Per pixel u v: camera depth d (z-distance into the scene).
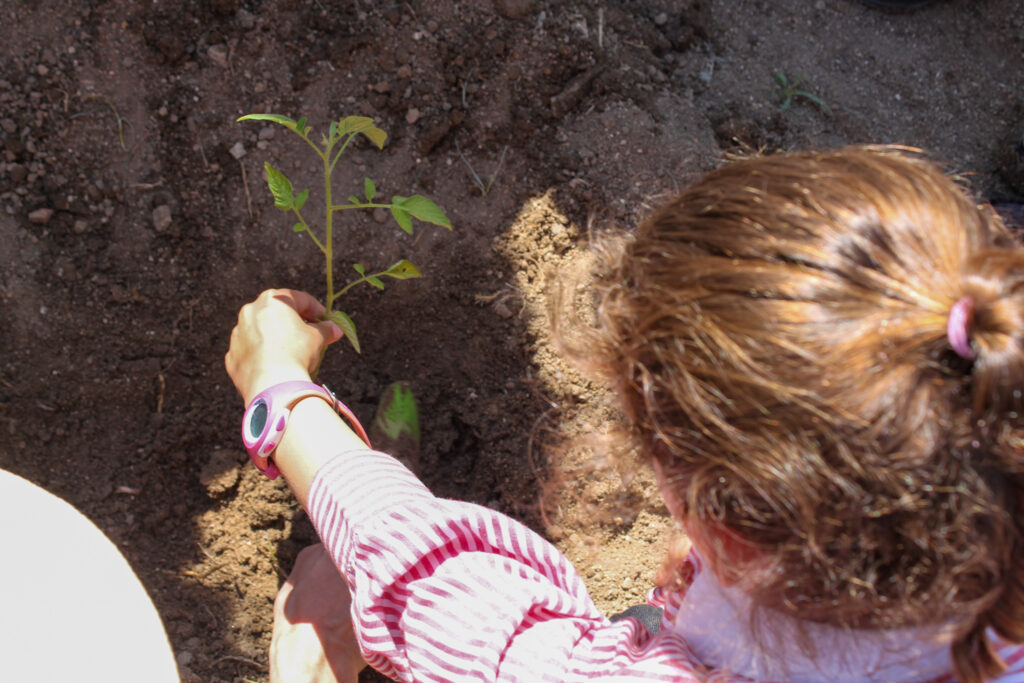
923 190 0.73
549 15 2.04
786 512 0.70
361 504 1.05
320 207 1.92
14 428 1.80
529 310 1.92
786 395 0.66
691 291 0.71
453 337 1.95
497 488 1.88
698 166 2.02
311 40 1.95
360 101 1.94
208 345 1.89
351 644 1.57
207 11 1.93
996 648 0.77
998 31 2.34
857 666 0.77
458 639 0.93
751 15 2.29
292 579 1.70
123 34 1.88
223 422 1.88
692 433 0.73
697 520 0.78
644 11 2.18
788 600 0.74
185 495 1.84
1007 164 2.21
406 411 1.89
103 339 1.85
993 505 0.67
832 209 0.70
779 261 0.69
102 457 1.83
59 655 1.02
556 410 1.87
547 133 2.02
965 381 0.65
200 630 1.74
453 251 1.95
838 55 2.28
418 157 1.96
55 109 1.84
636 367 0.78
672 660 0.85
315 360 1.41
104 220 1.86
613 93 2.05
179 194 1.90
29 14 1.84
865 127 2.19
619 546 1.85
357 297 1.94
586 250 1.94
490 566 1.00
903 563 0.69
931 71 2.30
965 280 0.65
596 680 0.89
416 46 1.97
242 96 1.92
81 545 1.09
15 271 1.81
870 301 0.65
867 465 0.65
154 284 1.88
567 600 1.01
